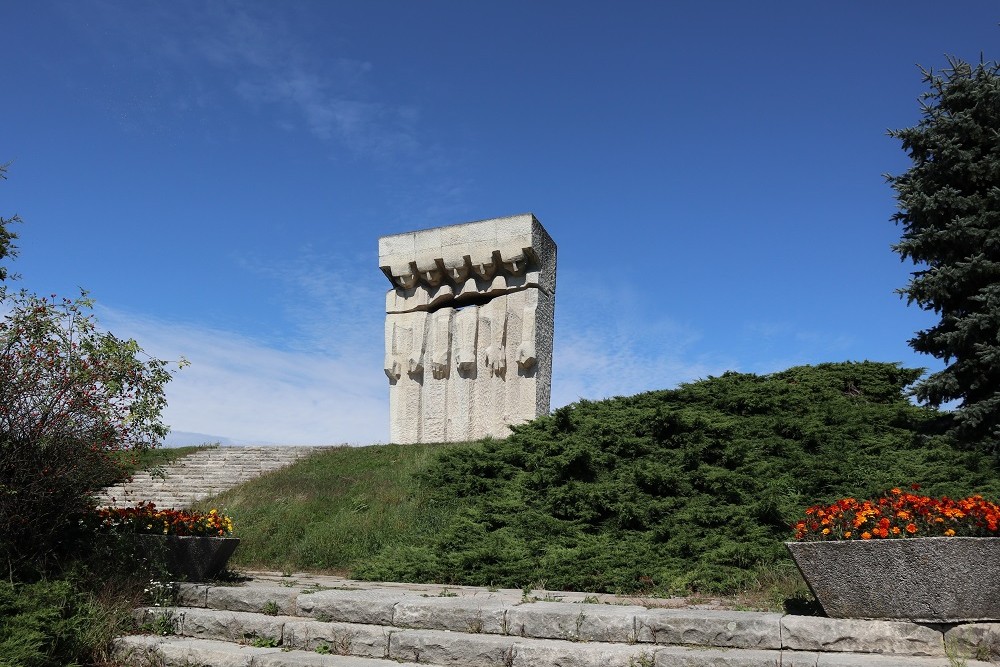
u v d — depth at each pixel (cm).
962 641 590
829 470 1219
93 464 842
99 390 838
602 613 674
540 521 1170
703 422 1389
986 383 1382
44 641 676
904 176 1488
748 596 835
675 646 638
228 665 686
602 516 1181
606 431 1446
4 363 809
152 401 866
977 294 1393
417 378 2378
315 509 1469
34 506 828
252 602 801
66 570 820
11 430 809
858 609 625
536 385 2208
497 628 696
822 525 671
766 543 998
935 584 603
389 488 1546
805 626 618
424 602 740
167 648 711
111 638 737
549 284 2344
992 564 595
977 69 1441
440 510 1375
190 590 836
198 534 980
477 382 2291
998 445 1287
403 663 671
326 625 721
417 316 2403
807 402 1518
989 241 1368
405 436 2336
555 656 633
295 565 1230
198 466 1997
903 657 589
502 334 2252
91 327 869
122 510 971
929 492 1110
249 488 1666
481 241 2308
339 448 2170
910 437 1359
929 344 1464
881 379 1667
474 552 1070
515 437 1603
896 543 617
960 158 1415
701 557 967
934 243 1430
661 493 1205
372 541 1277
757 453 1304
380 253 2456
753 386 1638
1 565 787
